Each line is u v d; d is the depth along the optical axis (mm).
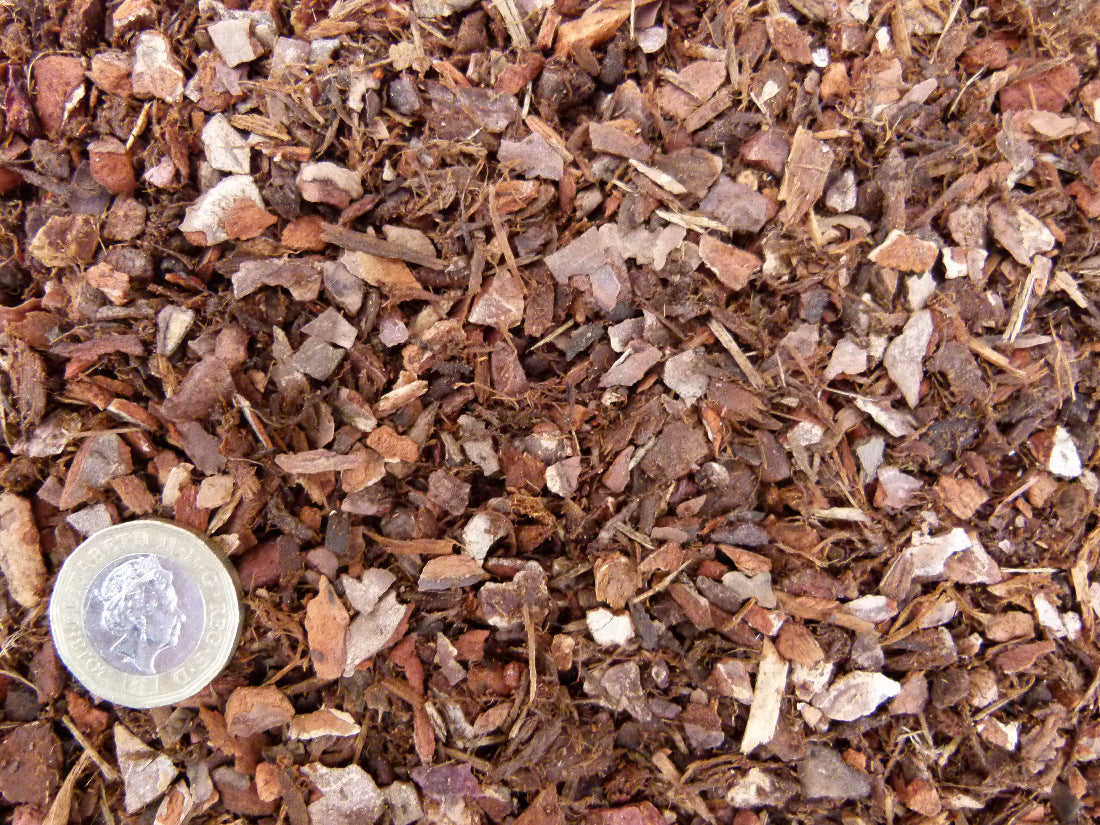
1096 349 141
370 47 130
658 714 128
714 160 130
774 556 130
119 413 126
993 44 140
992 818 135
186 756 126
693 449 128
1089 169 141
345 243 125
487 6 132
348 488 125
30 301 129
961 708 134
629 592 126
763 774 129
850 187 133
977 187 137
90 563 122
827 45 136
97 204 129
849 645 130
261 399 126
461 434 128
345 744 127
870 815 131
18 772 126
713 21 135
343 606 125
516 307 127
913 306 132
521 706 125
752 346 130
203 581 122
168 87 128
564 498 128
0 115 130
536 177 128
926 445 133
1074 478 140
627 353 128
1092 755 138
